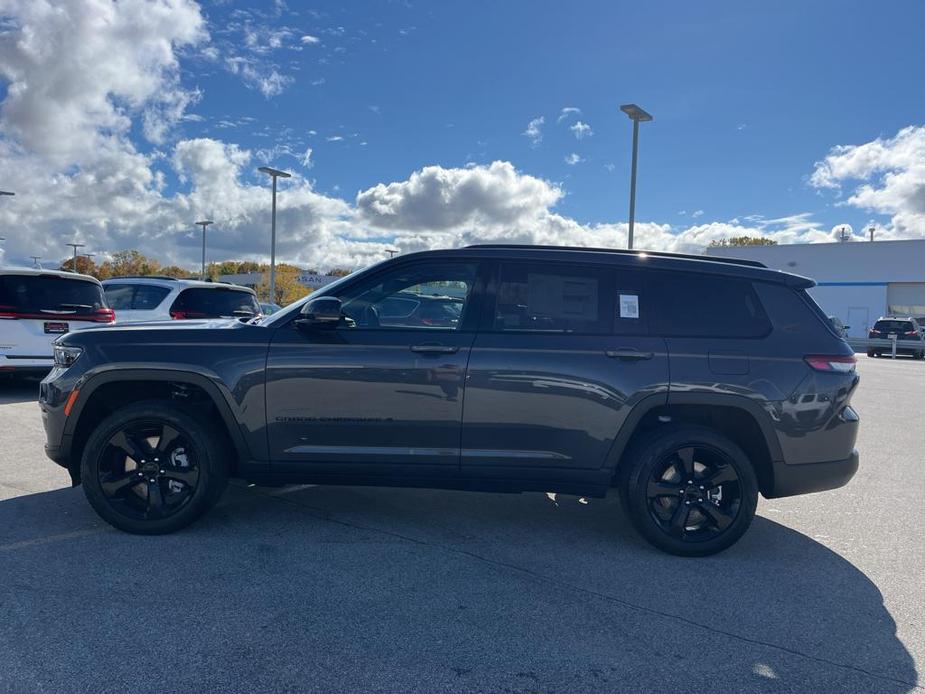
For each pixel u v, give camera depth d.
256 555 4.03
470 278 4.36
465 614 3.37
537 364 4.17
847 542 4.62
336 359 4.21
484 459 4.22
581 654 3.03
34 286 9.54
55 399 4.33
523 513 4.99
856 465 4.33
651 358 4.19
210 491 4.30
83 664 2.83
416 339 4.23
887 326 29.64
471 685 2.76
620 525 4.80
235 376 4.23
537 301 4.32
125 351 4.29
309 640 3.07
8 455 6.22
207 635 3.09
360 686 2.73
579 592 3.67
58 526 4.43
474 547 4.28
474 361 4.18
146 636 3.06
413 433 4.23
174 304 10.95
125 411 4.25
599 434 4.18
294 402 4.23
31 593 3.46
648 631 3.26
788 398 4.18
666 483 4.22
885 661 3.05
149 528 4.28
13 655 2.88
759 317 4.33
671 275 4.38
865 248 42.47
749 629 3.31
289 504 5.02
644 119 21.05
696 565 4.12
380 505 5.06
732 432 4.46
